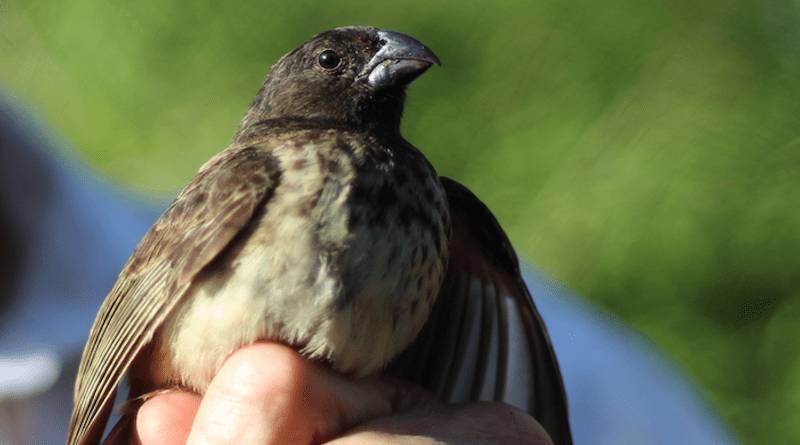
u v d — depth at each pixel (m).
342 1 2.85
